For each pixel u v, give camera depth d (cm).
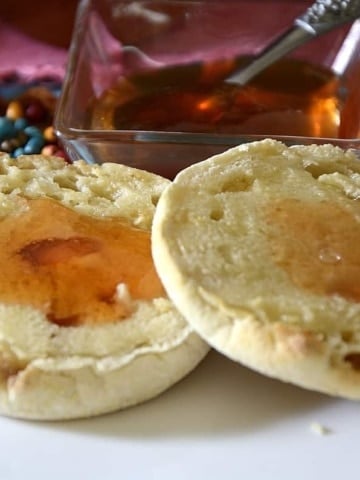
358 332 23
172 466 23
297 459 23
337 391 23
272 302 23
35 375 23
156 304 26
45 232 28
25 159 32
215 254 24
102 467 23
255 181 28
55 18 49
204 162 28
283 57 43
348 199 27
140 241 28
